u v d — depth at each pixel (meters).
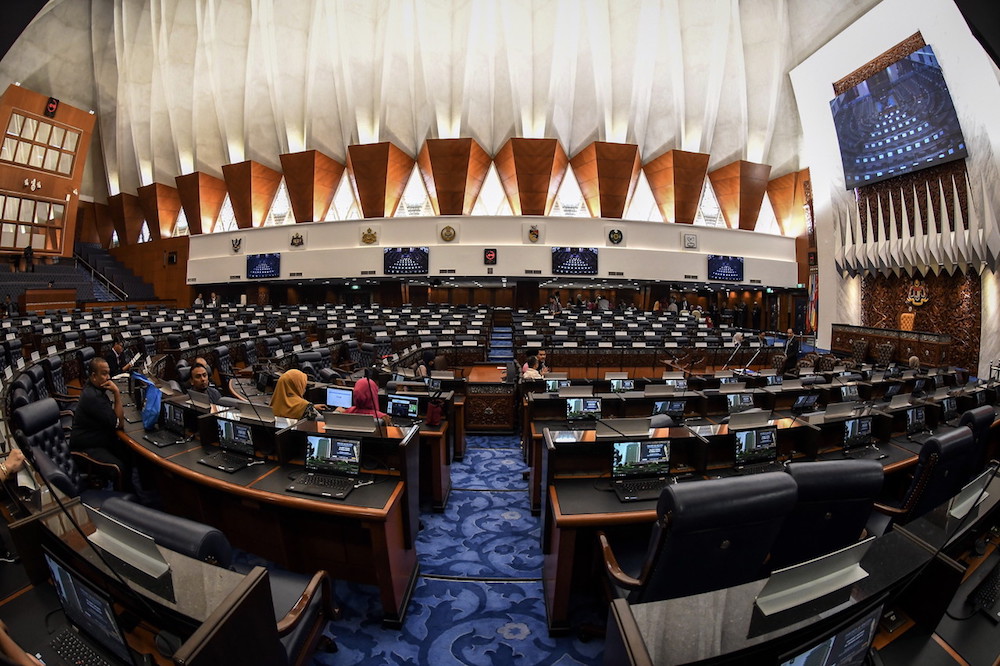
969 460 2.71
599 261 19.88
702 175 20.56
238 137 22.52
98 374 3.88
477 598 2.97
